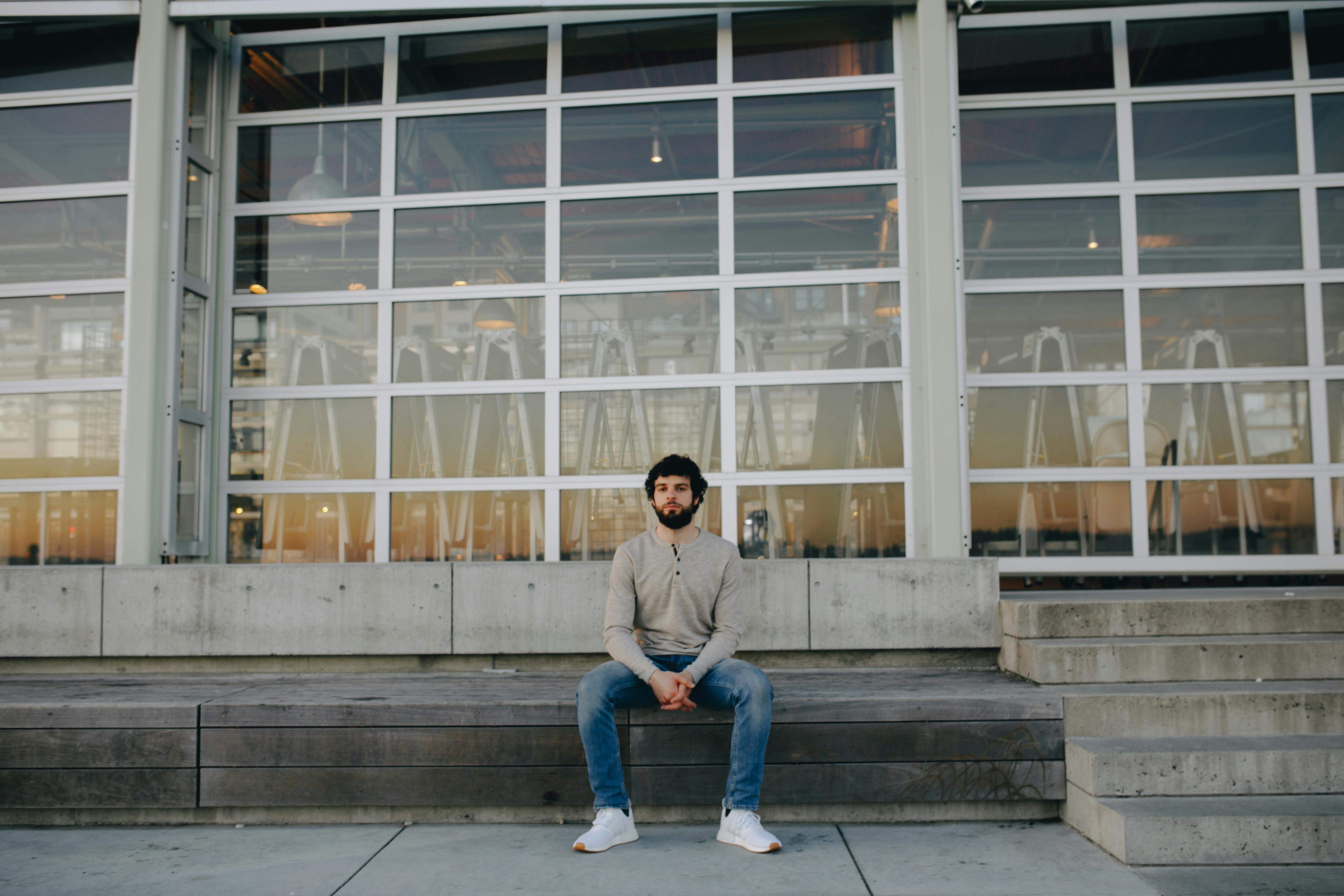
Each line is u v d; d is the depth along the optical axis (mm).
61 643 3930
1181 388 4832
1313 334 4809
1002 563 4754
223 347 4914
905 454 4613
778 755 3170
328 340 4938
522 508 4797
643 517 4738
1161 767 2900
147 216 4480
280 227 4992
